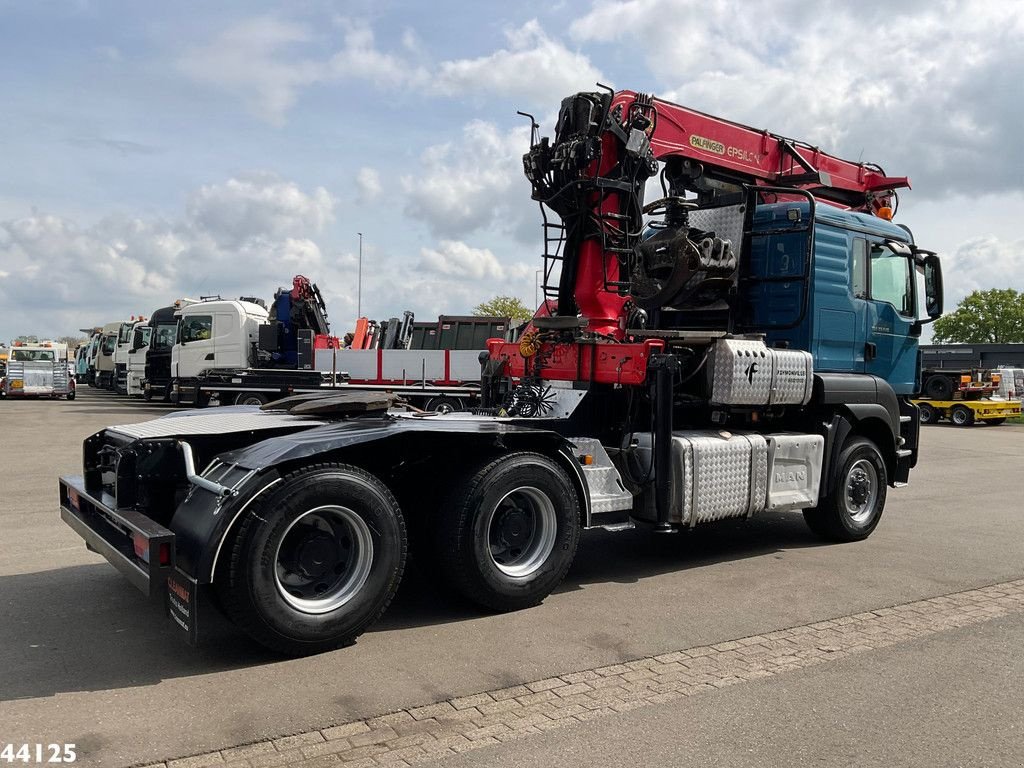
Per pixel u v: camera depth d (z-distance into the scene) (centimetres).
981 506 955
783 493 672
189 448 470
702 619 502
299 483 423
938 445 1833
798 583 590
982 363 3725
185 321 2175
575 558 671
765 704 372
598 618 502
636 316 717
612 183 682
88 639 454
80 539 703
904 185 974
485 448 517
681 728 347
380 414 569
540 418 610
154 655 430
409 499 528
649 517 607
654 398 604
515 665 420
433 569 508
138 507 471
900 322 820
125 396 3841
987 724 354
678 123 808
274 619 415
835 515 723
